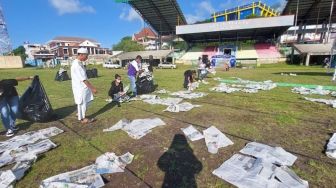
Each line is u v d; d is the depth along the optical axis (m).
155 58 38.41
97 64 50.38
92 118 5.21
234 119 4.83
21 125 4.82
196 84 10.50
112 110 5.96
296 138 3.69
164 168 2.84
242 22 33.12
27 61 57.69
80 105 4.75
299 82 11.09
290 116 4.94
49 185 2.45
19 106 4.53
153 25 46.28
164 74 18.91
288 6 34.81
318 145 3.39
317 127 4.20
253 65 31.95
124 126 4.50
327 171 2.66
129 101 7.02
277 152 3.10
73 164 3.02
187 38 43.78
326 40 35.50
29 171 2.85
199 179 2.57
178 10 39.56
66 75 15.20
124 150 3.40
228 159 2.98
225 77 14.53
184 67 32.88
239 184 2.41
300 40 43.56
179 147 3.45
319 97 7.07
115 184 2.52
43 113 4.79
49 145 3.56
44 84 12.85
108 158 3.09
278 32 38.53
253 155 3.03
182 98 7.37
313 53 29.88
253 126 4.33
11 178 2.58
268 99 6.87
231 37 43.28
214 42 43.94
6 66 44.16
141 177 2.65
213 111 5.54
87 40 79.75
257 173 2.57
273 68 25.97
